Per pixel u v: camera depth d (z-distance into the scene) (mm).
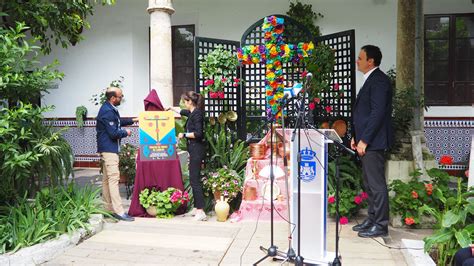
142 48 8312
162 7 5695
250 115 5641
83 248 3572
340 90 5008
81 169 8375
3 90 3707
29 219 3604
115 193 4410
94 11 8352
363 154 3730
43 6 4184
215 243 3697
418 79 4969
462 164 6910
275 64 5184
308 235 3047
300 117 2865
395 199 4184
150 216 4660
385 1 7176
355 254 3342
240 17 7719
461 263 2650
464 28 7090
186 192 4801
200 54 5223
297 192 3037
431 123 7102
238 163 5270
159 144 4734
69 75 8578
